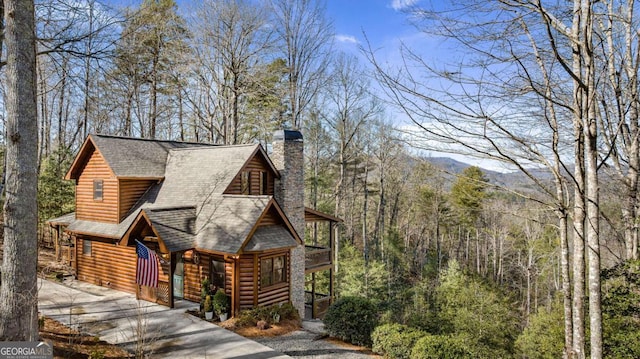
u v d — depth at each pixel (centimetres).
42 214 2294
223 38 2581
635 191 1085
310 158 3300
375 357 1109
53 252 2270
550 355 1454
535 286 3206
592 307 591
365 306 1261
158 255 1541
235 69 2644
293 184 1708
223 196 1529
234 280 1352
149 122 3081
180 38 2592
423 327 1928
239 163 1625
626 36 957
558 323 1769
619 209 1204
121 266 1644
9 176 788
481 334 1875
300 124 3109
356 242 3809
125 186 1669
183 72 2631
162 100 3102
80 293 1565
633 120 1054
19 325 779
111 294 1577
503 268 3784
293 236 1538
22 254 788
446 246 4250
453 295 2197
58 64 1131
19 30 786
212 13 2556
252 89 2733
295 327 1396
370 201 4066
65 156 2462
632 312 1052
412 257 3928
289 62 2888
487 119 612
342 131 3059
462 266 3666
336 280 2717
